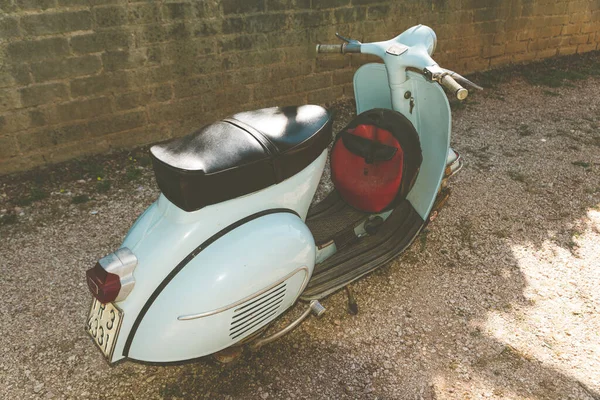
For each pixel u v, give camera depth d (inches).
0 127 157.4
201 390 90.0
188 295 70.1
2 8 145.6
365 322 106.3
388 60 105.7
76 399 88.4
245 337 78.5
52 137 167.2
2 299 112.4
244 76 197.8
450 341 101.3
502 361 96.5
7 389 89.9
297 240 79.6
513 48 288.2
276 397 88.4
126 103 176.2
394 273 121.6
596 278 120.2
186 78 184.7
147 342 71.7
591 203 153.9
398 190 105.8
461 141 197.9
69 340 101.4
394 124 104.3
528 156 185.0
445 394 89.2
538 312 109.3
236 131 79.4
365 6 217.8
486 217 145.4
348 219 111.7
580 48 323.3
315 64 215.8
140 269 71.2
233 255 72.2
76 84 164.9
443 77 94.5
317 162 89.7
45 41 154.9
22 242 133.3
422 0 235.1
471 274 121.6
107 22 162.6
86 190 159.3
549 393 89.4
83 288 116.7
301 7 200.4
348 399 88.1
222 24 183.9
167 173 69.1
